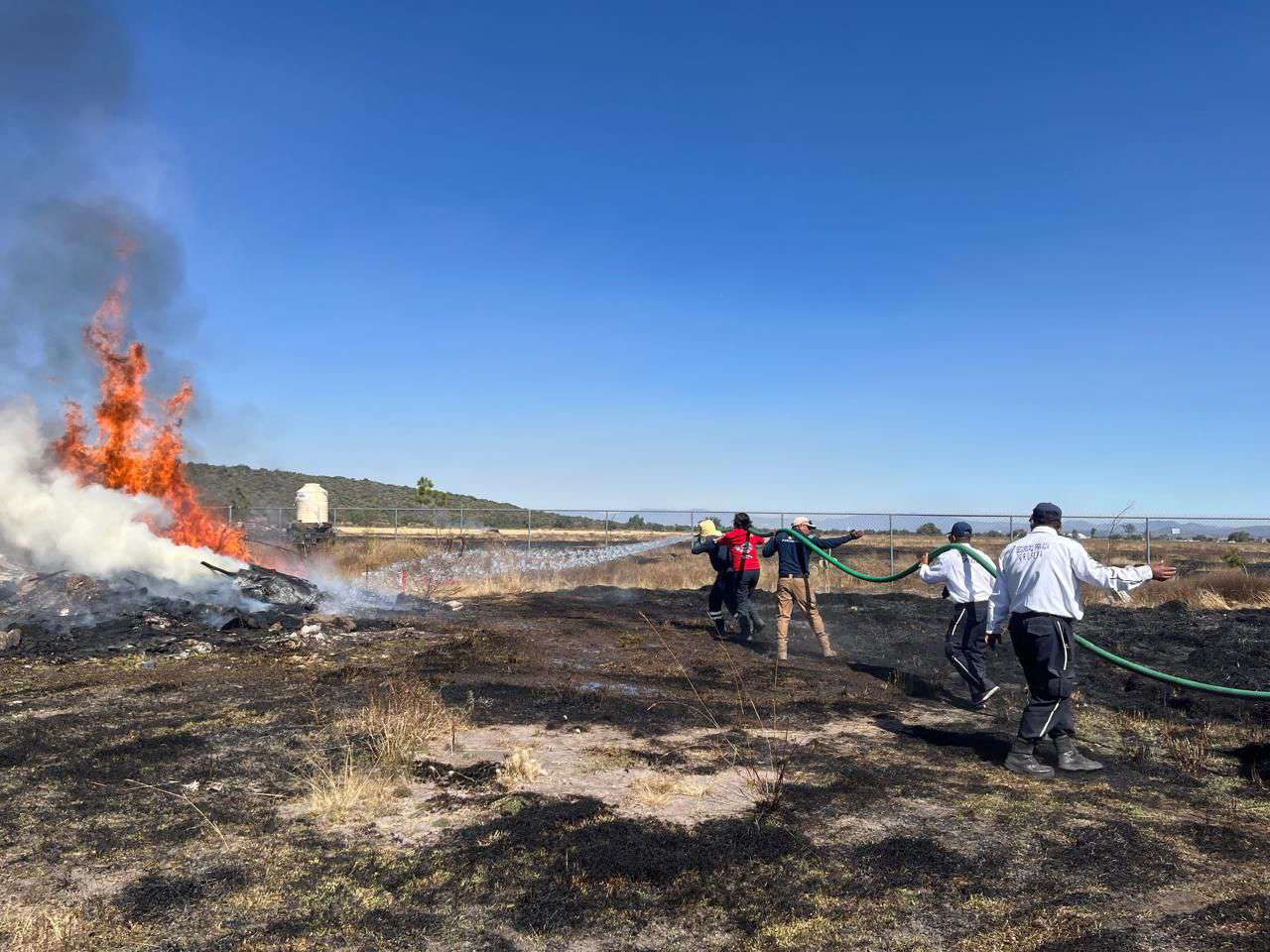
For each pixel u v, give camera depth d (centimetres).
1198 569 2092
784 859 398
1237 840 426
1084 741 629
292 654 960
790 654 1001
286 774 521
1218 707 725
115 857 402
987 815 461
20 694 740
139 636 1009
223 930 335
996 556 2155
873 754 582
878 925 338
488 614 1327
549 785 509
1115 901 357
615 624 1223
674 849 408
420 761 554
